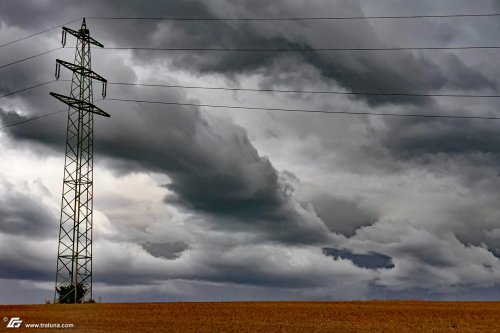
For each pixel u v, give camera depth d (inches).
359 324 2047.2
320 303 3132.4
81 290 2878.9
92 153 2960.1
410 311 2568.9
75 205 2903.5
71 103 2933.1
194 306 2807.6
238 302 3169.3
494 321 2175.2
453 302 3329.2
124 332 1777.8
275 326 1953.7
